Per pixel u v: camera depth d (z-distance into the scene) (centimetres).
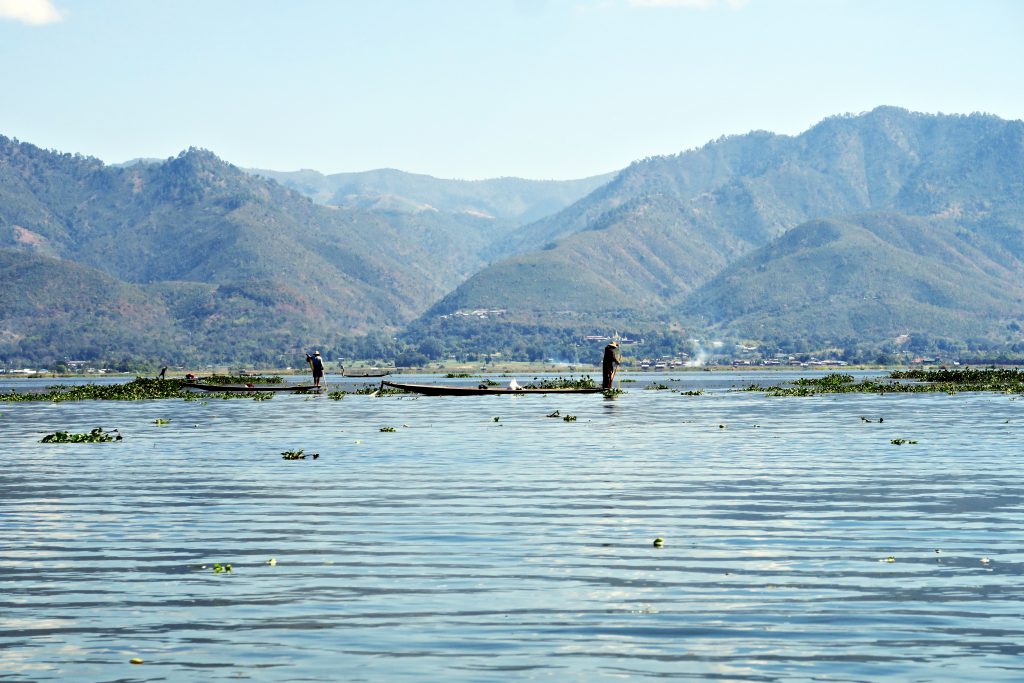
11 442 5744
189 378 12175
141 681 1809
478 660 1888
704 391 12744
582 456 4828
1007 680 1778
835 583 2369
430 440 5688
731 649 1934
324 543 2841
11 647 1989
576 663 1869
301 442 5625
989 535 2877
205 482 4019
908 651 1916
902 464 4441
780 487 3784
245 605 2241
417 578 2444
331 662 1886
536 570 2509
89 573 2531
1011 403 8912
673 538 2867
